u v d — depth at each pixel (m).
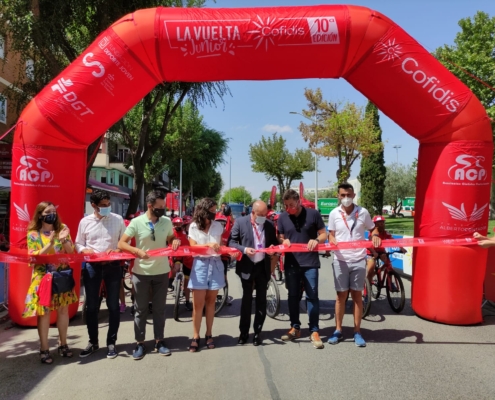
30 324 5.79
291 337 5.21
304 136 24.14
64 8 10.10
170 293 8.32
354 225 5.07
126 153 36.25
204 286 4.81
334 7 5.53
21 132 5.72
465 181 5.66
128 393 3.74
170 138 24.94
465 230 5.68
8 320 6.18
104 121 5.91
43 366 4.40
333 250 5.05
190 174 37.25
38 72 11.24
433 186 5.88
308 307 5.07
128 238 4.67
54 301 4.46
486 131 5.70
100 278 4.73
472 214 5.68
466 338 5.25
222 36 5.39
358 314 5.06
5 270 6.72
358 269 4.98
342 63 5.65
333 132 21.38
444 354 4.66
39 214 4.52
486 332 5.49
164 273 4.75
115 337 4.70
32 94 11.80
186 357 4.64
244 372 4.19
